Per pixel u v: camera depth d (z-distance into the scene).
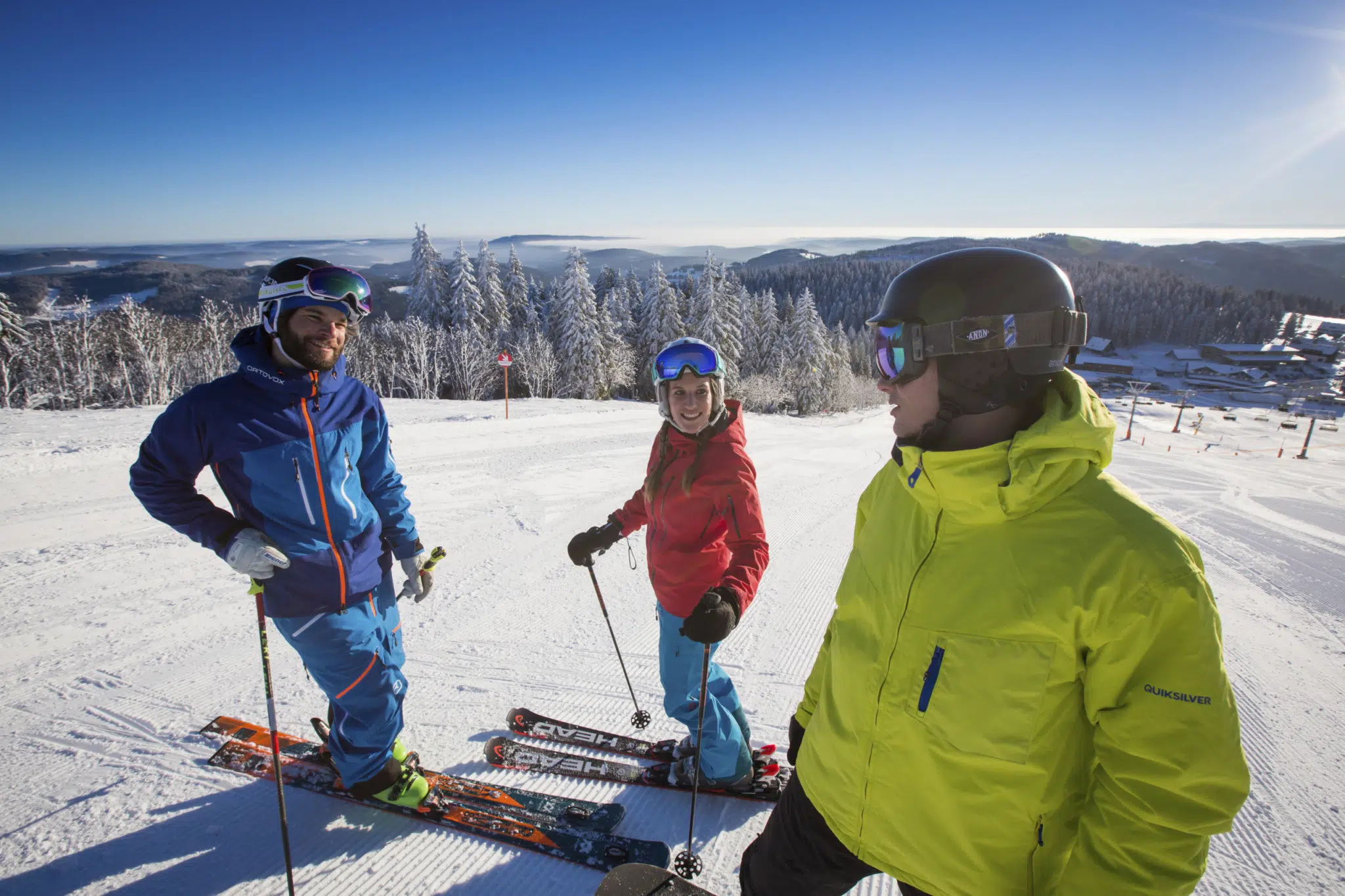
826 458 13.27
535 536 6.17
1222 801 0.89
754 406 38.91
